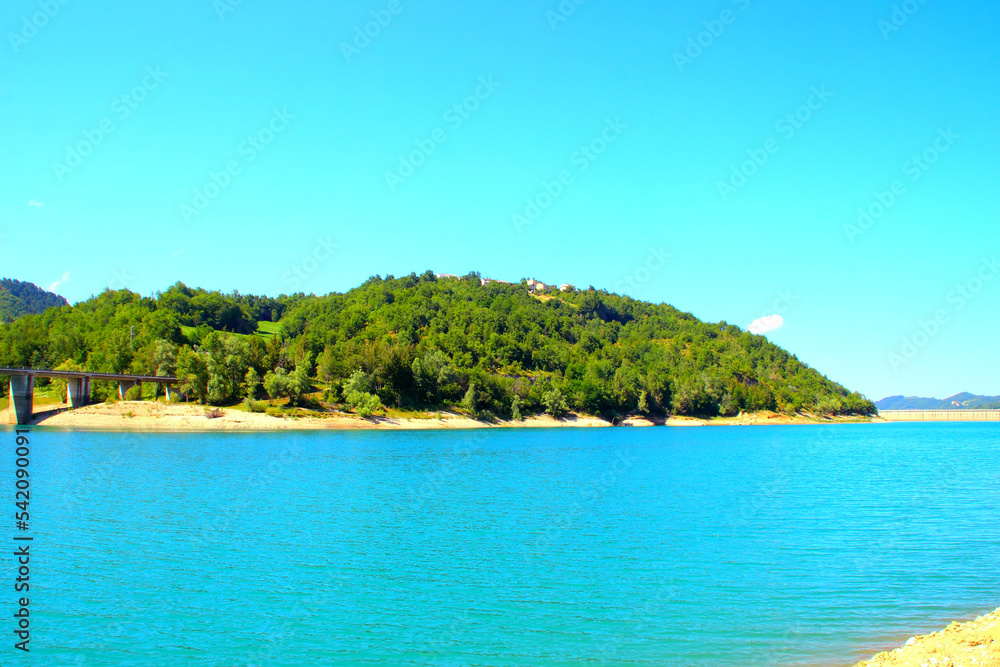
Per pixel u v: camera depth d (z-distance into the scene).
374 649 23.42
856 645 23.16
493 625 25.55
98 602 28.12
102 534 40.47
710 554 36.34
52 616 26.39
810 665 21.55
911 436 186.38
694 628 25.05
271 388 150.00
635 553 36.38
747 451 115.44
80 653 22.92
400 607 27.62
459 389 180.62
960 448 130.62
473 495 58.03
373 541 39.31
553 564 34.31
